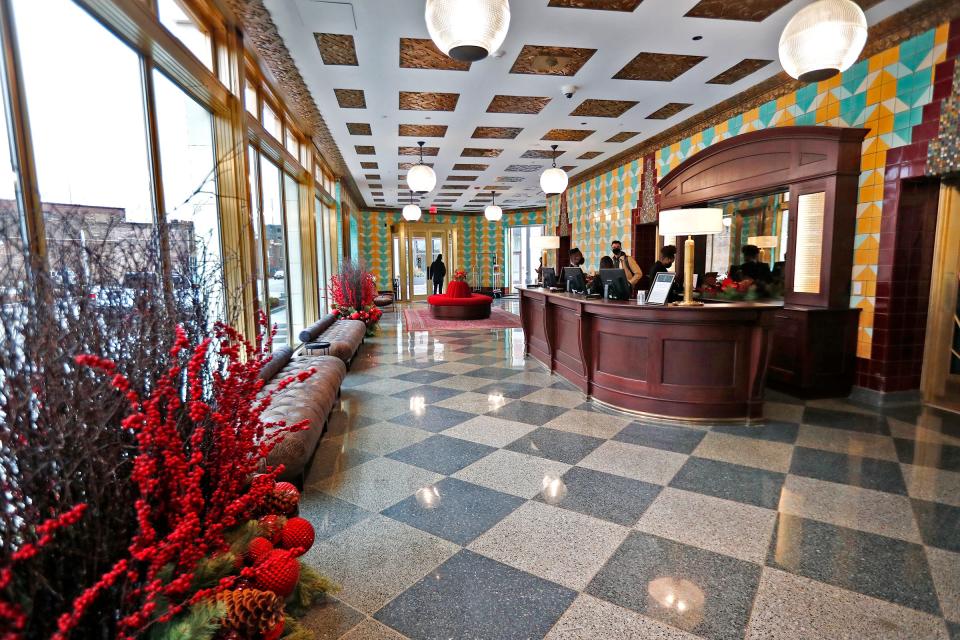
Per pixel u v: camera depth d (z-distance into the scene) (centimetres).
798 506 271
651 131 764
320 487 301
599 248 1041
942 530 245
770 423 411
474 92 586
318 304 832
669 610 192
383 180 1216
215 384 150
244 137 418
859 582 206
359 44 454
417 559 227
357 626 185
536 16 407
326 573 217
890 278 446
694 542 238
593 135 786
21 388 98
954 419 418
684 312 405
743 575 213
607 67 512
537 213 1834
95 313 114
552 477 312
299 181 773
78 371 106
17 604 90
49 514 103
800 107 532
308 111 659
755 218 608
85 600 91
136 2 256
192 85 348
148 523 108
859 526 250
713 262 696
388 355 735
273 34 431
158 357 128
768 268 589
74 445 105
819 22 315
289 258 729
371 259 1814
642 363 434
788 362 494
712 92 588
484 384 557
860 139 462
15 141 189
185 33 347
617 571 217
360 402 486
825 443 364
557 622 186
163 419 131
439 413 448
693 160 666
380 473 320
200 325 150
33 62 201
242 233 412
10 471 99
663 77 541
